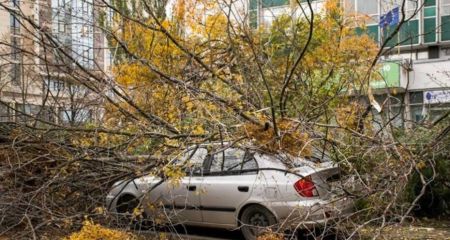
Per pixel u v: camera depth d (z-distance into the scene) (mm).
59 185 7434
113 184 8102
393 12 10492
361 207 6578
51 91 8922
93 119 8312
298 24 9047
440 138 7402
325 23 9797
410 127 8312
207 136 6668
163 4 8594
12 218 7164
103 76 7520
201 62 7438
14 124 8125
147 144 7277
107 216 6965
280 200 7402
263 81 7352
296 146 6531
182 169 7141
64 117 8422
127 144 7324
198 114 6781
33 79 9141
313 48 9156
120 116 7629
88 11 8344
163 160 6812
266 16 10180
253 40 8023
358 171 6801
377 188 6117
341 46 9562
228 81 7402
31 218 7039
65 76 8312
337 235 6211
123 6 7941
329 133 7090
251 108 7023
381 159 6688
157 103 7406
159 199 7820
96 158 7355
